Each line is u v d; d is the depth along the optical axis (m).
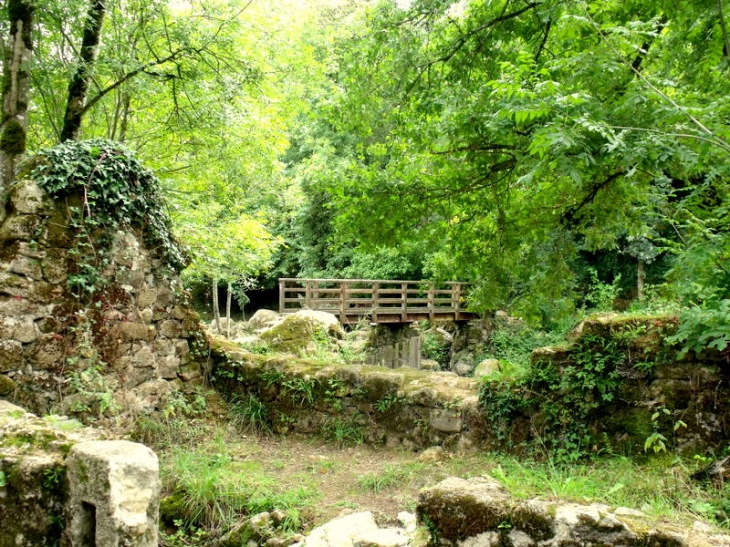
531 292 6.69
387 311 15.16
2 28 5.79
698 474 3.31
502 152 5.21
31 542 2.58
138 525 2.44
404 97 6.15
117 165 4.99
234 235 10.02
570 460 4.34
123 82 7.09
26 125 5.10
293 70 9.04
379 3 6.09
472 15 6.14
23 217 4.39
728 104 2.99
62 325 4.55
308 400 5.80
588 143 3.64
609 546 2.21
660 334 4.19
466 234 6.73
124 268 5.09
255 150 9.24
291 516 3.66
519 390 4.79
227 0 7.92
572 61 3.54
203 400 5.73
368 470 4.76
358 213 5.98
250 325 11.00
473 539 2.43
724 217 3.89
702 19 3.49
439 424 5.18
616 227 6.21
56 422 3.32
